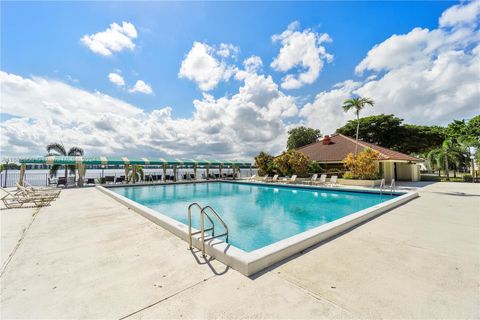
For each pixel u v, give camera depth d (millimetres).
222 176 29953
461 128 29922
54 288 2936
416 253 4031
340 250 4195
